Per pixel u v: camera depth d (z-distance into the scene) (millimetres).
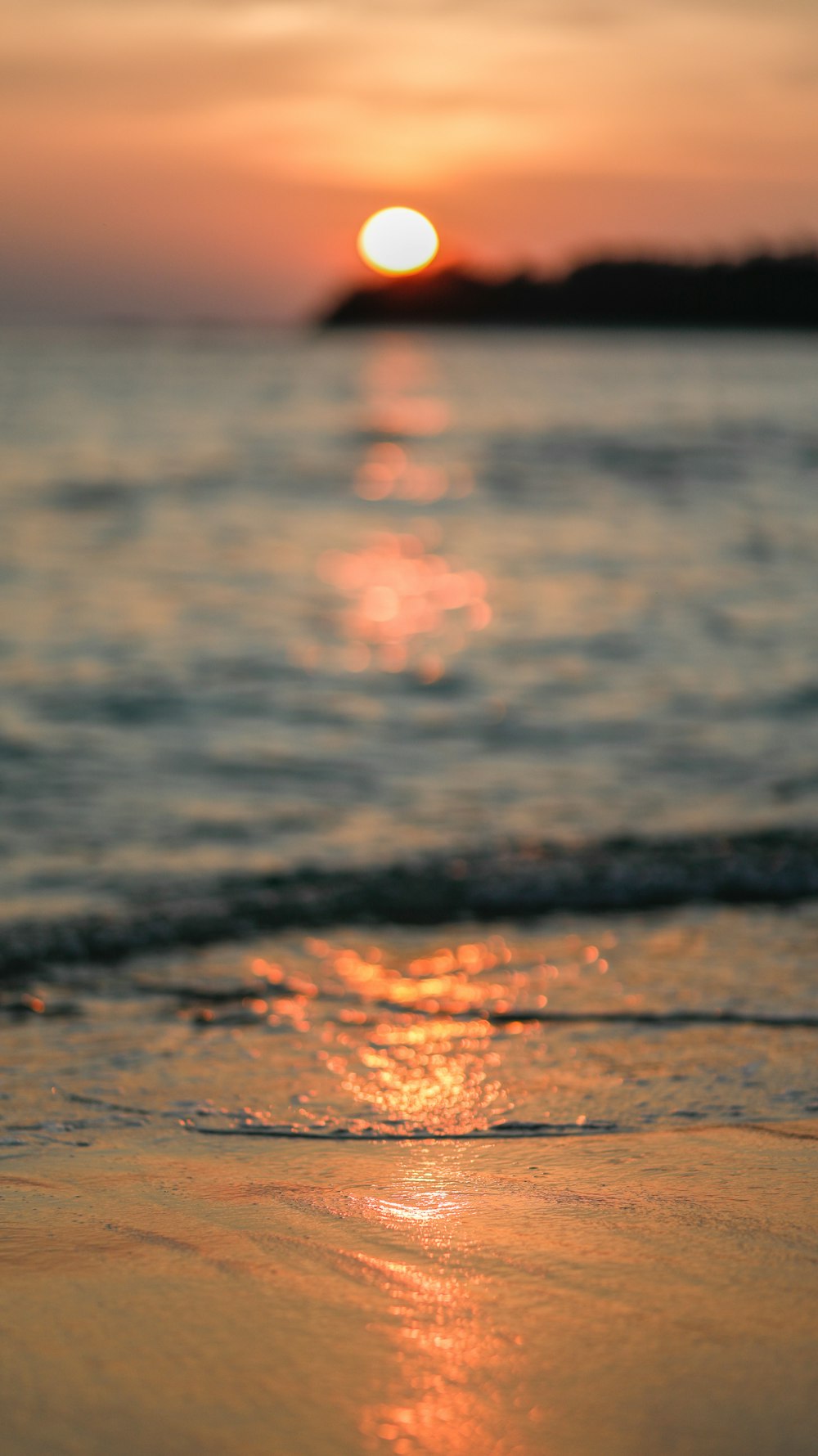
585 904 8117
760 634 20219
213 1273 3062
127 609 22812
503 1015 5820
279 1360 2621
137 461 48938
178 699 16328
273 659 19234
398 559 30359
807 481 43906
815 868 8742
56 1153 4035
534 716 15336
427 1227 3365
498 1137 4199
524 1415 2414
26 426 63125
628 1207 3508
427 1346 2684
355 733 14586
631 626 21359
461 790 11781
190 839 10000
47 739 13969
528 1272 3064
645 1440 2334
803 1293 2955
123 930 7441
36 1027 5664
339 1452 2293
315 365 187125
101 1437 2332
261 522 35781
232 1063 5102
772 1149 4035
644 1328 2770
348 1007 6020
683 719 14852
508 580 26859
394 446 60156
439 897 8273
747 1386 2521
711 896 8234
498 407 89438
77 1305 2881
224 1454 2283
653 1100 4578
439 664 18922
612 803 11156
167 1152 4051
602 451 56000
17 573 25875
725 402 88062
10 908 7988
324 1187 3693
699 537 31797
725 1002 5996
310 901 8133
